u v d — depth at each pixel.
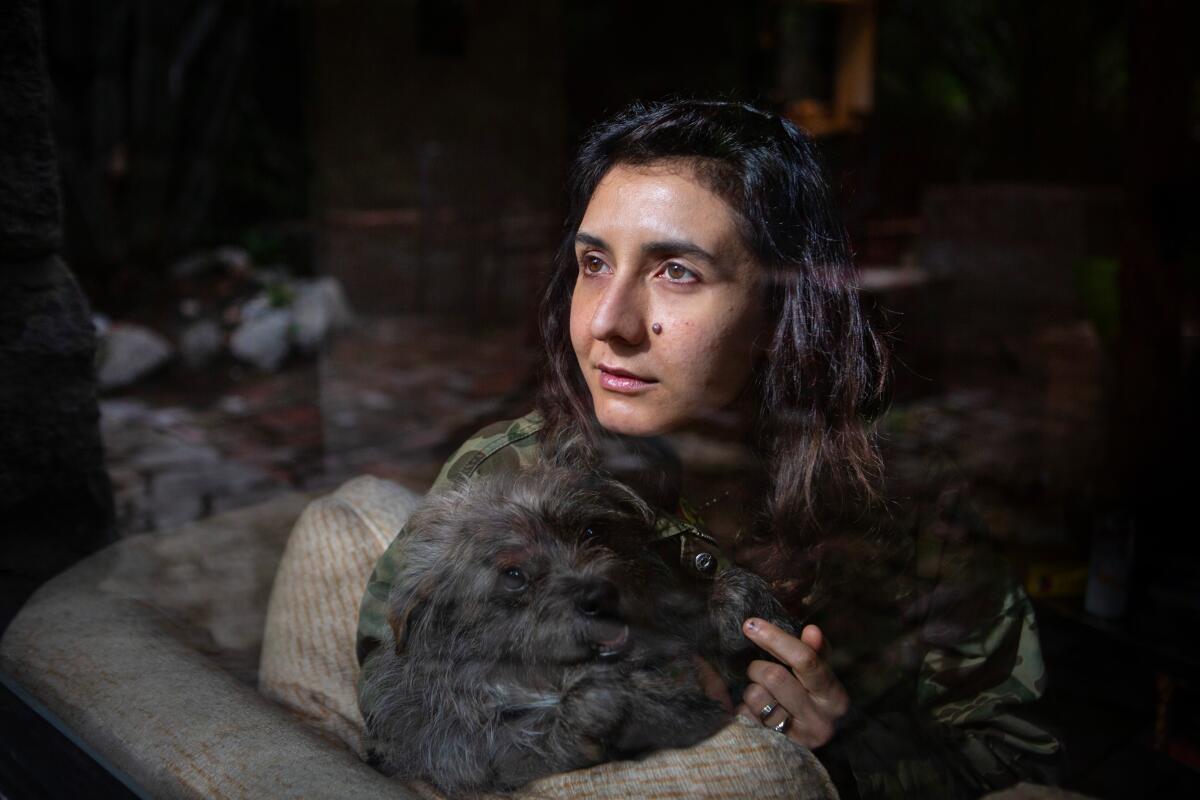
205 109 8.34
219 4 8.32
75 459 1.67
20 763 1.19
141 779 1.12
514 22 7.63
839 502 1.19
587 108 7.98
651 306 1.08
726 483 1.19
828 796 1.05
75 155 7.52
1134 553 2.06
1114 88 6.96
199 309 6.54
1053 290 5.66
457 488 1.25
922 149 7.42
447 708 1.12
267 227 8.45
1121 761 1.34
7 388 1.58
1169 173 3.56
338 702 1.29
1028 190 6.12
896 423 1.46
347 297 7.17
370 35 7.45
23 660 1.36
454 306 7.00
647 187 1.05
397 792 1.05
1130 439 3.38
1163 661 1.67
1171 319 3.44
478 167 7.51
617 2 8.04
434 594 1.14
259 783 1.04
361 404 4.58
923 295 5.04
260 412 4.47
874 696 1.20
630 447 1.19
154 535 1.74
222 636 1.48
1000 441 3.62
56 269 1.64
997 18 7.49
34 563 1.60
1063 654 1.69
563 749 1.05
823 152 1.20
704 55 8.35
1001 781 1.26
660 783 1.02
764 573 1.20
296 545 1.45
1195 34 3.56
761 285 1.09
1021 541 2.33
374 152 7.48
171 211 8.07
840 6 8.14
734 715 1.09
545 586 1.06
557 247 1.28
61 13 7.47
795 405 1.15
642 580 1.12
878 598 1.25
